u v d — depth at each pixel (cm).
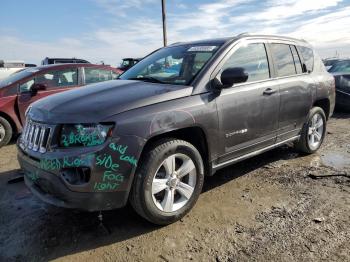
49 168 304
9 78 755
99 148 296
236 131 401
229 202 398
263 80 445
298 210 373
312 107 547
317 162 529
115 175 304
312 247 305
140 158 322
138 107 321
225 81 373
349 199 396
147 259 297
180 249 309
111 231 341
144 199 321
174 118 335
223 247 310
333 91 589
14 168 542
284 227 339
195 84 368
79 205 301
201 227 344
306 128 533
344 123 838
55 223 360
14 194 437
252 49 445
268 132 452
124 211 380
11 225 358
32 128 340
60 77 762
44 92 728
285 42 507
